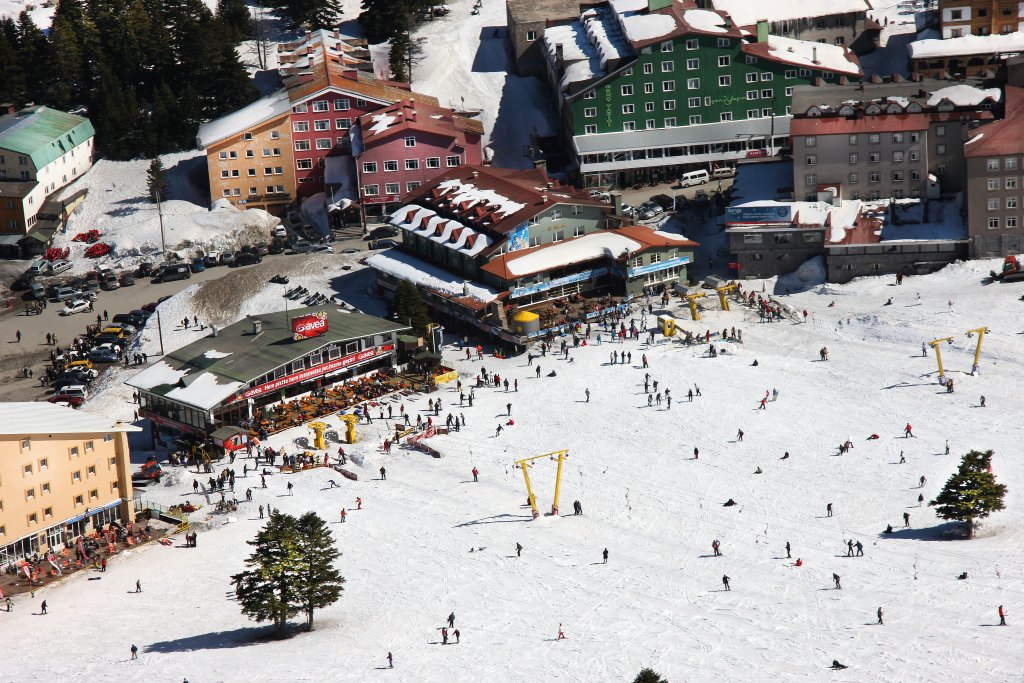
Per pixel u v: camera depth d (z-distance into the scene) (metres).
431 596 124.56
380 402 168.50
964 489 127.00
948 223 188.88
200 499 148.00
